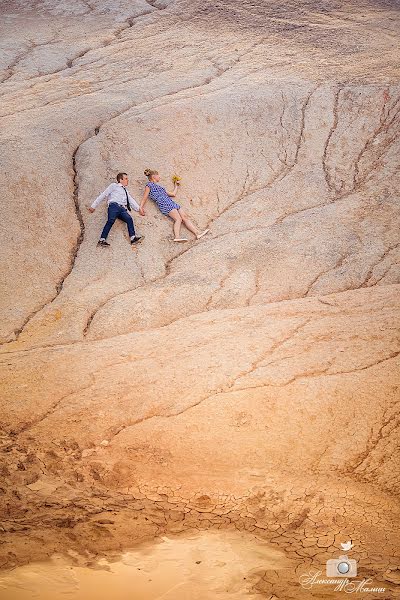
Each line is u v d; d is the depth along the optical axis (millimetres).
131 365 9164
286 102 15312
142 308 11211
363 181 14125
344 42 18281
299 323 10023
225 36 18609
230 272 12086
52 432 8031
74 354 9609
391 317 9930
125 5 20438
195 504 7133
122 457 7699
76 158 13703
